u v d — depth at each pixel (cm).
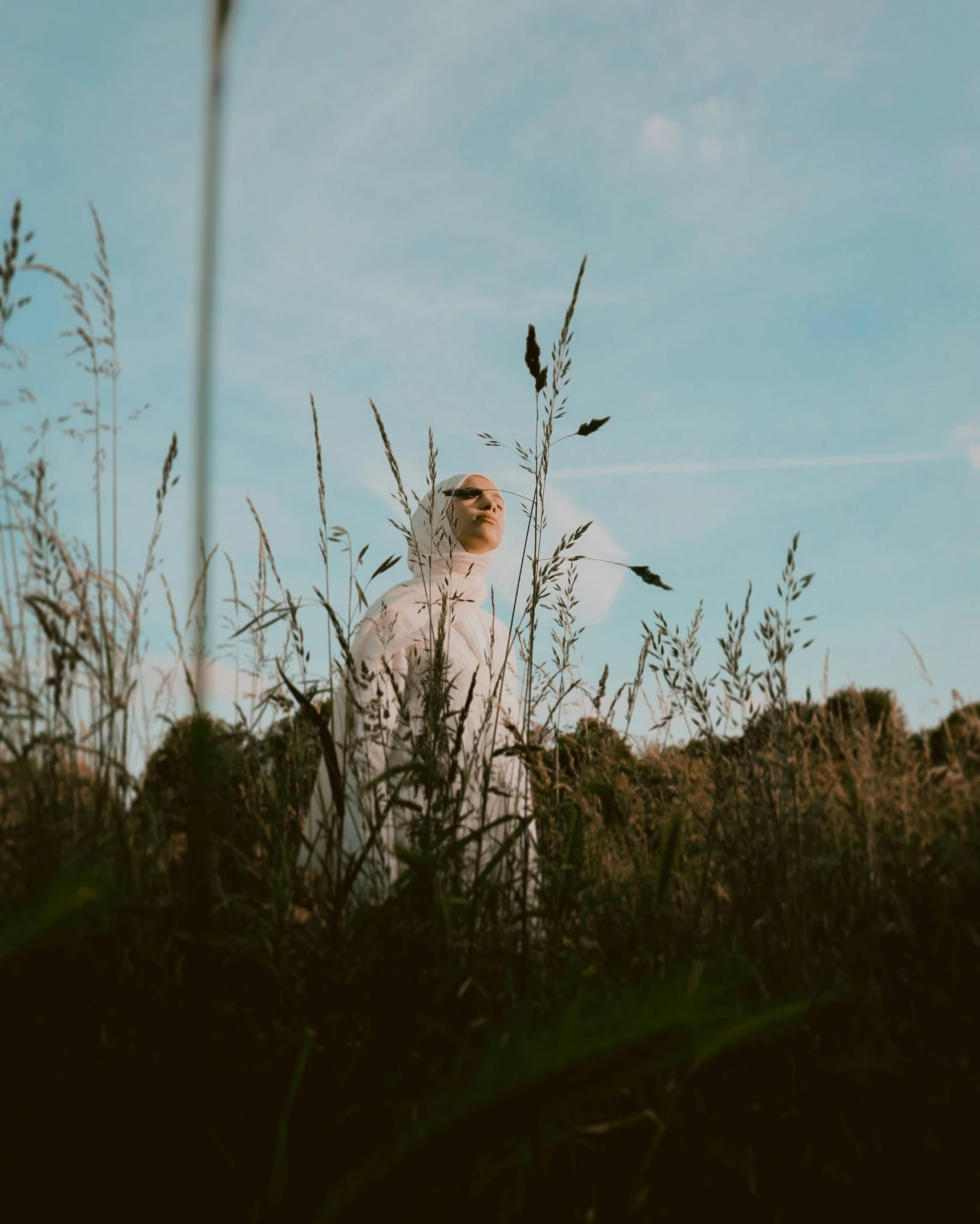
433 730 204
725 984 67
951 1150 116
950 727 181
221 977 128
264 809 169
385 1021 126
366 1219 72
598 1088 63
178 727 148
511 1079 64
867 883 158
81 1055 109
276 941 137
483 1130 66
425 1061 120
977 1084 121
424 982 137
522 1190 99
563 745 237
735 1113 123
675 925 167
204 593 93
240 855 149
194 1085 108
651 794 232
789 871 163
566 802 216
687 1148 116
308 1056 118
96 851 131
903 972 142
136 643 157
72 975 117
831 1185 113
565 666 230
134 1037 111
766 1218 111
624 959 153
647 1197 109
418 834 176
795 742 183
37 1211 92
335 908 148
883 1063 119
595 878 192
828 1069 121
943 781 174
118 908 118
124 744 148
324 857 166
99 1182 94
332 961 137
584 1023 63
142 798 141
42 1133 99
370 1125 102
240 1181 96
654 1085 122
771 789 175
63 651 139
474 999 137
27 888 114
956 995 132
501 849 168
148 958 122
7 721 133
